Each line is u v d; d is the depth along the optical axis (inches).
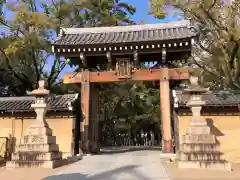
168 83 620.1
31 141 473.4
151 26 705.6
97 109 724.7
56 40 652.7
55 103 619.5
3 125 634.8
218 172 396.2
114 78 640.4
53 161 455.8
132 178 343.0
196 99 482.0
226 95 603.8
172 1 613.3
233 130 570.3
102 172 389.7
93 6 953.5
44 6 906.1
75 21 964.6
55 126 619.8
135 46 601.9
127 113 1403.8
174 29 682.2
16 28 780.0
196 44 756.0
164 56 609.0
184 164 427.8
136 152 711.1
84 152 606.2
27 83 953.5
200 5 609.3
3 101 671.1
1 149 612.1
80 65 662.5
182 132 573.6
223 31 668.1
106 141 1478.8
